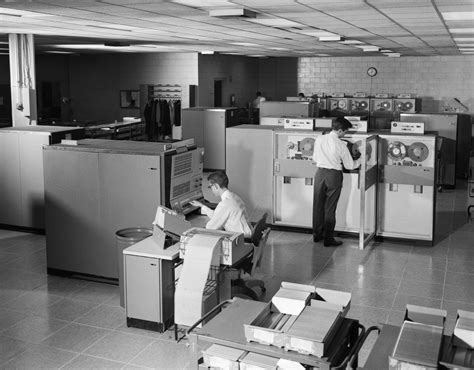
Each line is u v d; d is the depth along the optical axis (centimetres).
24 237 838
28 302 590
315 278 663
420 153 780
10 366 459
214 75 1753
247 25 812
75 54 1778
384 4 576
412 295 611
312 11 641
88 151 624
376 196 805
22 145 845
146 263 515
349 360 302
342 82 1927
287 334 303
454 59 1759
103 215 629
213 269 503
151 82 1716
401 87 1839
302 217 857
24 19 724
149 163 597
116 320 548
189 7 607
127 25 812
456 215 973
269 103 1411
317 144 777
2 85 1678
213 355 315
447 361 282
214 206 640
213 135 1364
